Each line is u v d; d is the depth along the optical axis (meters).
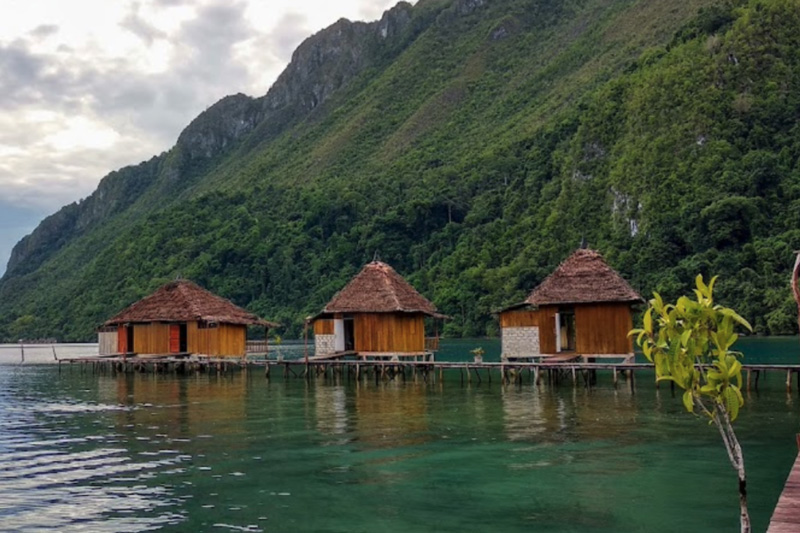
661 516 10.57
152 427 19.64
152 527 10.27
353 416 21.25
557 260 86.69
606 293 30.12
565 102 136.38
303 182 164.62
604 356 30.11
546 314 31.78
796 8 93.31
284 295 108.75
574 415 20.61
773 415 20.22
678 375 6.45
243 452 15.69
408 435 17.62
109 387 33.28
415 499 11.65
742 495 6.79
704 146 84.25
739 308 64.19
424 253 105.44
